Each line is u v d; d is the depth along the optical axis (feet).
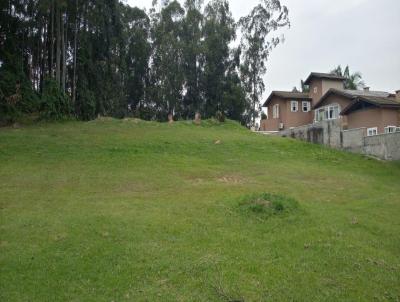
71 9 109.09
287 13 152.87
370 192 50.42
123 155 66.85
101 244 27.53
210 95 154.30
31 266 24.36
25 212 34.73
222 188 47.57
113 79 136.87
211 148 77.71
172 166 61.05
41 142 72.13
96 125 98.22
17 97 100.99
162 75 156.97
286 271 24.52
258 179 55.21
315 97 149.79
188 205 38.37
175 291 21.88
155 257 25.82
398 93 119.55
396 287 23.35
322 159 77.36
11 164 56.59
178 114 157.99
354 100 114.93
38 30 121.60
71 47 124.36
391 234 32.55
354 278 24.12
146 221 32.50
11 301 20.59
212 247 27.73
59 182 47.85
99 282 22.72
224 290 21.94
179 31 161.79
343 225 33.76
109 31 125.80
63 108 106.01
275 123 154.20
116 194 42.91
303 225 32.76
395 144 78.59
